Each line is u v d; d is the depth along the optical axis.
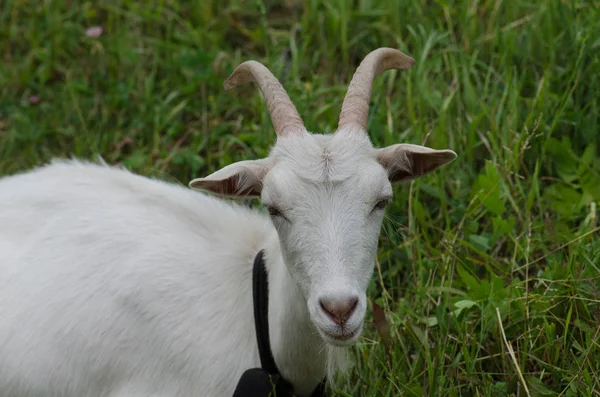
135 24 10.99
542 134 8.36
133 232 6.59
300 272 5.58
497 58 9.70
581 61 8.94
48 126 10.10
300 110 9.00
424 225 7.96
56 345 6.42
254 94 9.88
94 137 9.83
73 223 6.68
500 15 10.07
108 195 6.84
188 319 6.35
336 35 10.23
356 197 5.53
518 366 6.58
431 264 7.69
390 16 10.28
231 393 6.32
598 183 8.12
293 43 9.88
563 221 8.00
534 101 8.66
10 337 6.47
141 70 10.42
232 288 6.40
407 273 7.91
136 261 6.48
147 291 6.39
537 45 9.47
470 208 8.05
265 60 10.12
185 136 9.73
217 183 5.87
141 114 9.93
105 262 6.51
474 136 8.72
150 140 9.79
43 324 6.45
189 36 10.63
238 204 7.28
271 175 5.64
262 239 6.53
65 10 11.34
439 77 9.50
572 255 7.23
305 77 10.07
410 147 5.75
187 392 6.36
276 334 6.13
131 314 6.40
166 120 9.73
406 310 7.29
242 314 6.35
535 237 7.79
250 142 9.26
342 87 9.52
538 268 7.72
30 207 6.84
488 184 7.61
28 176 7.17
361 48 10.31
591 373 6.79
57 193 6.86
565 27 9.36
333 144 5.65
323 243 5.44
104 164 7.28
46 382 6.44
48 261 6.57
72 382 6.45
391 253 7.97
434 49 10.01
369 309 7.61
